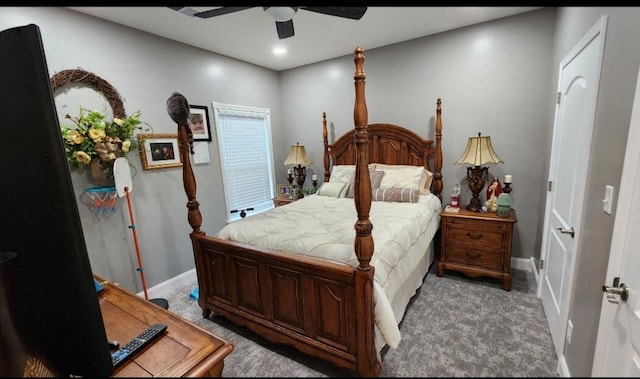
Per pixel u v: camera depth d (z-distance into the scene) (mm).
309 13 2514
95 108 2352
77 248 780
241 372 1786
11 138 770
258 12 2357
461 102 3121
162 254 2902
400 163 3508
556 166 2215
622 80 1165
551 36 2627
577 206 1628
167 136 2859
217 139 3447
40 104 717
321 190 3561
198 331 1255
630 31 1114
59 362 840
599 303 1257
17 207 807
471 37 2969
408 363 1752
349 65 3730
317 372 1755
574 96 1824
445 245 2896
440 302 2449
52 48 2107
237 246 2025
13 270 813
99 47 2355
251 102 3875
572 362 1524
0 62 737
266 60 3738
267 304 1987
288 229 2191
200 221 2328
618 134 1177
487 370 1694
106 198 2342
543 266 2426
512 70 2838
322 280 1712
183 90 3025
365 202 1489
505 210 2656
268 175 4258
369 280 1529
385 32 3014
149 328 1257
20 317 817
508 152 2969
